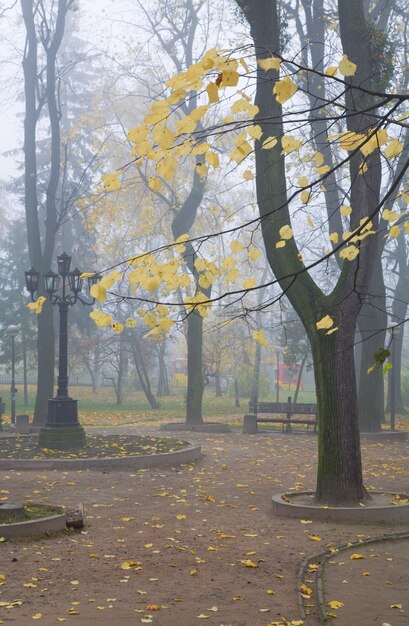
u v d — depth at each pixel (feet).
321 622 23.99
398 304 154.51
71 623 23.70
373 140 19.07
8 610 25.05
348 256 21.06
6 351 176.55
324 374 44.73
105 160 134.92
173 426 99.14
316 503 43.88
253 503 46.55
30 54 107.96
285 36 65.67
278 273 46.06
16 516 37.47
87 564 31.12
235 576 29.53
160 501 47.09
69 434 70.44
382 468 63.52
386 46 59.88
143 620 23.85
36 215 105.40
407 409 165.17
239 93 16.97
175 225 106.01
